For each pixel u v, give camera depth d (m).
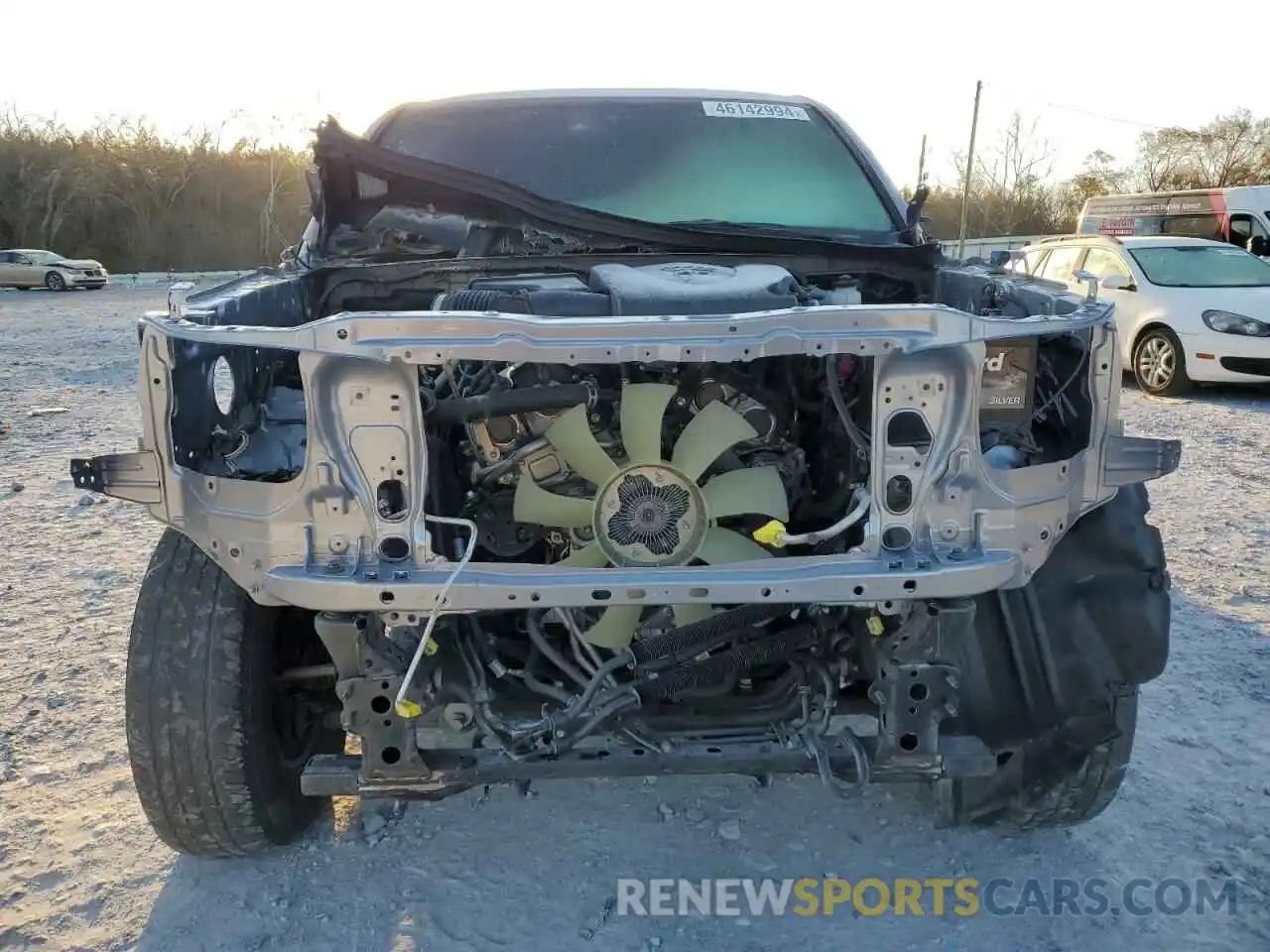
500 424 2.62
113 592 4.82
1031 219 36.91
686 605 2.50
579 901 2.68
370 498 2.26
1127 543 2.52
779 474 2.69
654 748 2.44
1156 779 3.20
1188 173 43.41
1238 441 7.98
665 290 2.74
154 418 2.29
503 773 2.41
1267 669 3.92
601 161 3.90
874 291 3.50
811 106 4.24
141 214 49.41
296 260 3.64
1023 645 2.60
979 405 2.60
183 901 2.69
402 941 2.54
